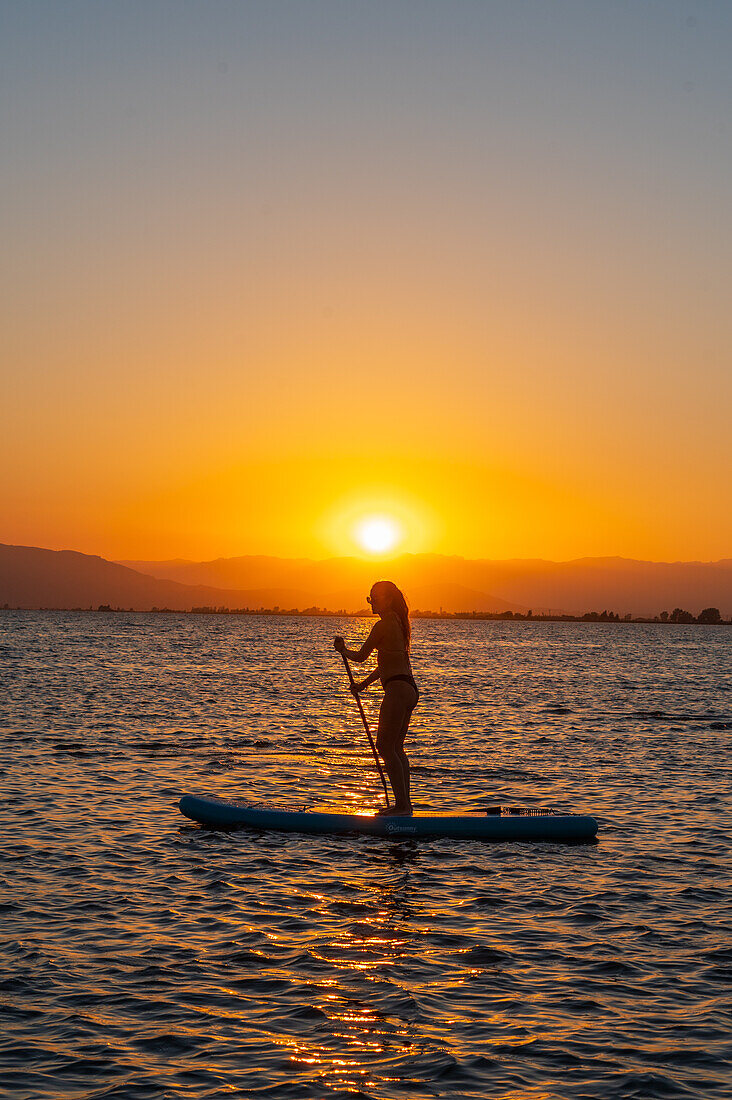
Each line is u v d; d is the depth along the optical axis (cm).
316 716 2828
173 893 984
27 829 1244
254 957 801
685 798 1583
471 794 1605
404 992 731
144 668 4975
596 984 753
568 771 1859
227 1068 607
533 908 959
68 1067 604
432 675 5119
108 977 749
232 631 15650
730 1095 581
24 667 4634
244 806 1384
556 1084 593
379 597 1348
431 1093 580
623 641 15188
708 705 3516
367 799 1538
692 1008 709
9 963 772
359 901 973
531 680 4881
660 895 1011
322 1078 596
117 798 1473
